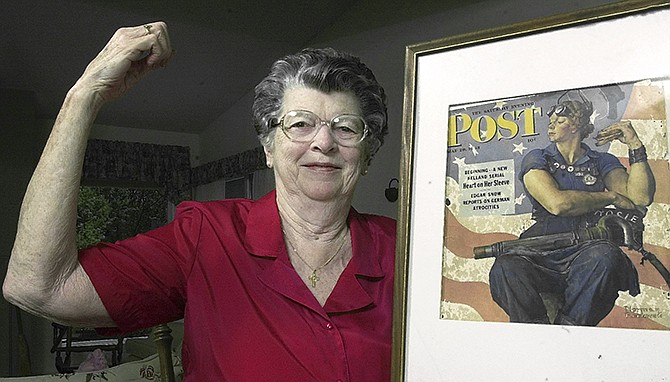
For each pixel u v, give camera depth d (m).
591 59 0.78
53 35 4.75
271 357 0.97
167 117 6.53
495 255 0.83
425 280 0.88
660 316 0.71
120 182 6.63
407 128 0.91
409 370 0.88
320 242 1.07
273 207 1.08
